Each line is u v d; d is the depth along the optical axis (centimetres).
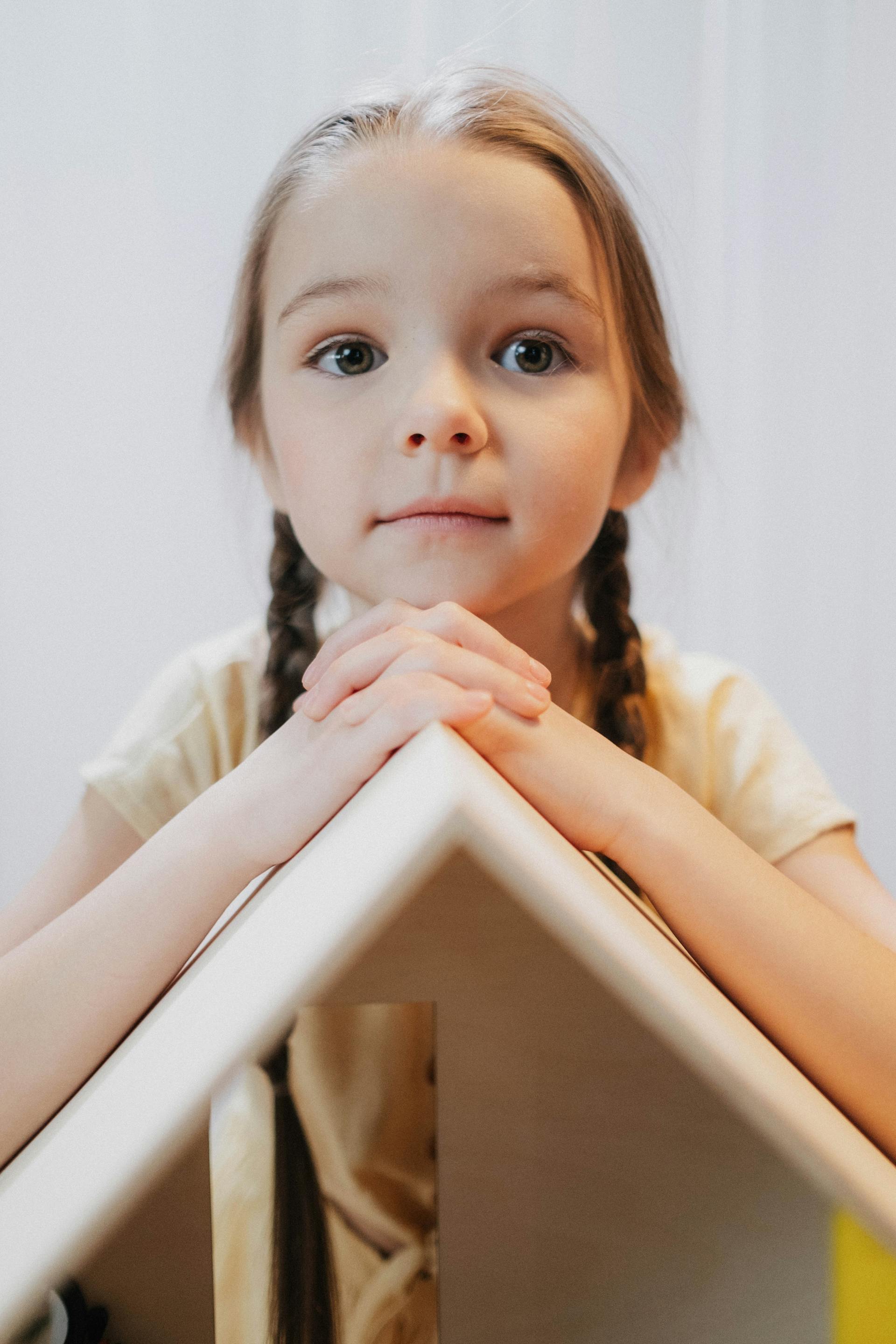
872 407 151
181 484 140
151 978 38
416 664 36
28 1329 20
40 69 133
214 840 38
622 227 52
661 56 136
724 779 76
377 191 40
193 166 134
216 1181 23
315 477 43
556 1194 24
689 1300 24
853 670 155
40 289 137
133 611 142
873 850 159
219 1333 23
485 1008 23
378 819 23
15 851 144
